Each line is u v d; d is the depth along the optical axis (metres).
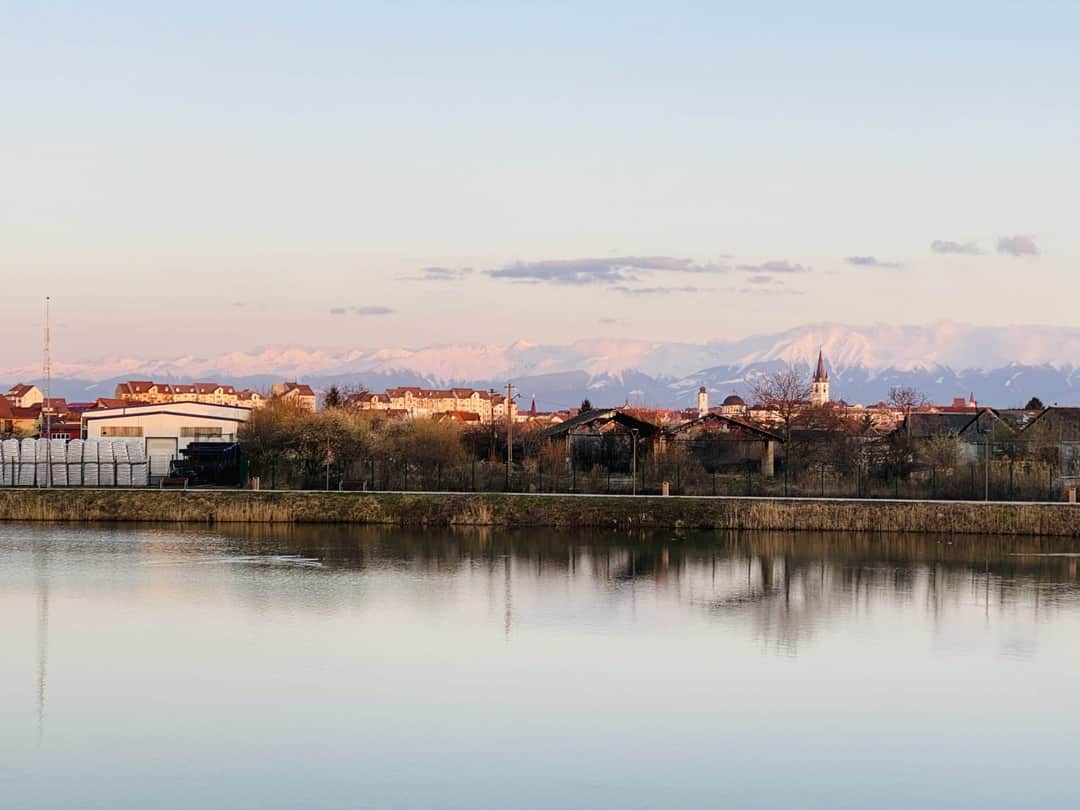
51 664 53.53
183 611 64.75
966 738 44.34
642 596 70.25
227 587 71.81
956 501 101.94
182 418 139.50
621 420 133.50
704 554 86.25
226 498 104.56
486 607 66.56
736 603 68.31
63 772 40.12
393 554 85.62
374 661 54.19
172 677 51.38
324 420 123.38
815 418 149.62
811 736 44.31
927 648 57.84
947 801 38.41
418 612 64.94
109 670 52.56
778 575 77.69
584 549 88.38
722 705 48.03
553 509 100.62
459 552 86.75
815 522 97.88
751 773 40.44
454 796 38.12
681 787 39.12
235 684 50.31
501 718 45.94
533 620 63.22
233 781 39.31
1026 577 77.06
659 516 99.56
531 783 39.28
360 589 71.56
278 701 47.88
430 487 115.31
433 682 50.78
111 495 106.12
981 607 67.44
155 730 44.31
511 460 130.00
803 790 39.06
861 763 41.59
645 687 50.44
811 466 131.50
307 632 59.94
